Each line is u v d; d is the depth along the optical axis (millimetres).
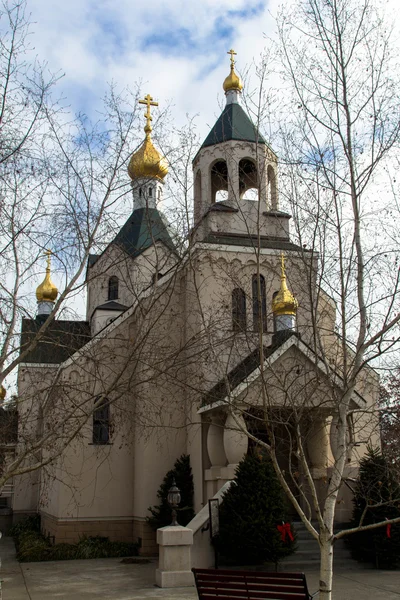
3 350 11719
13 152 12234
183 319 20969
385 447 20234
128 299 32594
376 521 17156
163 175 22125
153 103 18234
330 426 20391
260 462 17266
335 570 16891
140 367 19703
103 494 24125
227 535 16484
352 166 11977
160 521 22297
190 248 13500
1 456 15430
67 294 12664
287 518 17062
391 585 14891
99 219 13016
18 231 12312
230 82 28781
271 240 19031
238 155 26375
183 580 15828
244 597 9562
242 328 14805
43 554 21641
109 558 21906
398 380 24156
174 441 23828
